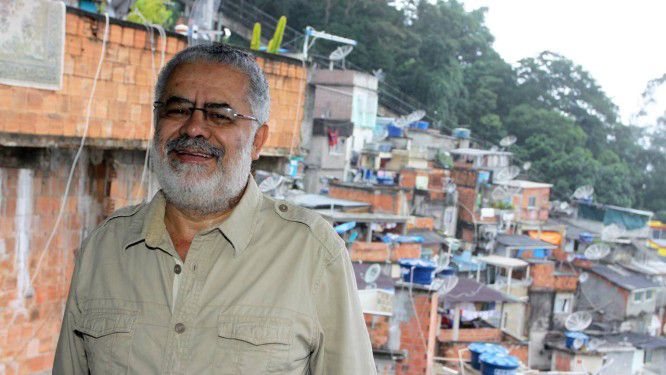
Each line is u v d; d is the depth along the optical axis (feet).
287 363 6.57
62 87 16.99
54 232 19.20
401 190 94.07
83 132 17.58
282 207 7.29
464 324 80.23
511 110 175.22
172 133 7.07
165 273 6.84
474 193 118.21
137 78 18.74
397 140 131.34
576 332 84.74
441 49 168.25
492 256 107.24
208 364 6.48
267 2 149.18
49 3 16.29
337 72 127.24
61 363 7.57
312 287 6.87
